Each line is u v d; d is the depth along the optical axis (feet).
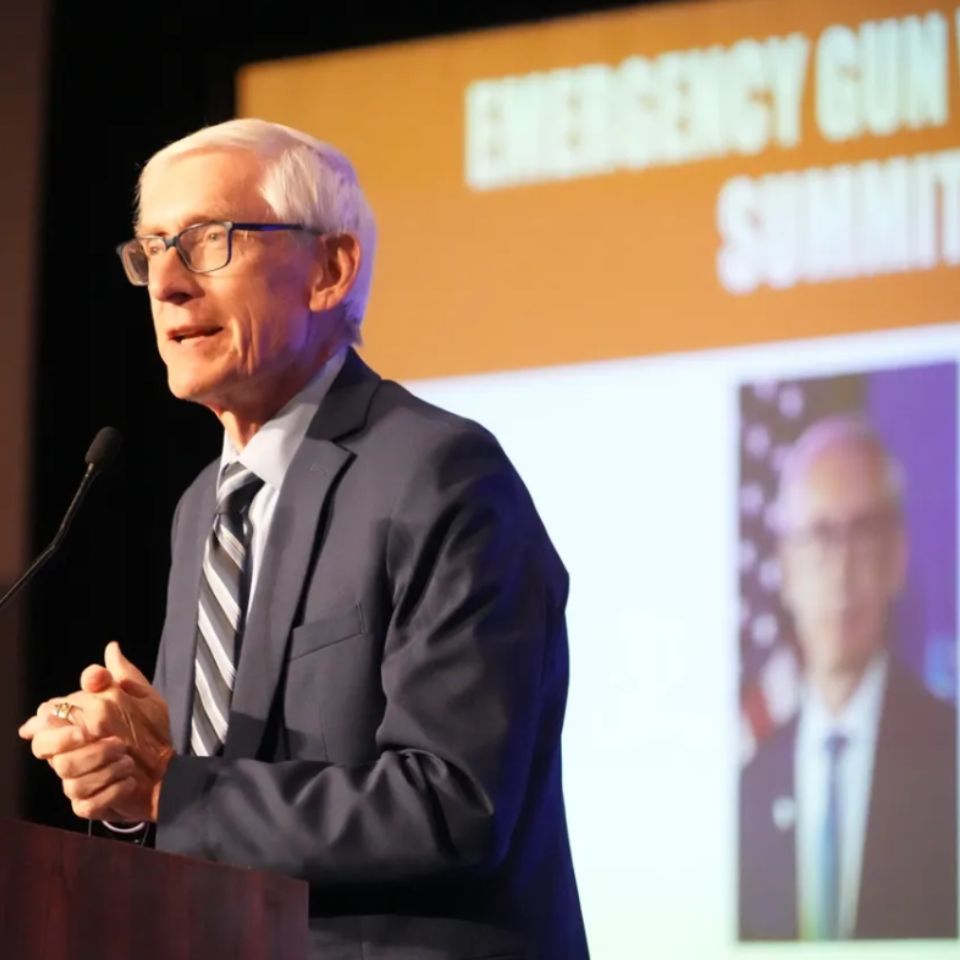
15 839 15.55
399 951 21.18
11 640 50.52
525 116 50.42
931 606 43.37
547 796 22.97
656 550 46.03
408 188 51.19
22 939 15.49
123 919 16.74
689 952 43.45
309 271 24.44
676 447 46.70
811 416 45.70
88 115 53.36
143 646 51.70
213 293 23.80
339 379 24.57
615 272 48.55
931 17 47.11
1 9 53.78
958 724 42.57
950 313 45.32
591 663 45.73
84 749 20.45
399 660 21.52
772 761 43.80
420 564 21.98
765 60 48.42
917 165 46.47
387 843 20.44
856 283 46.24
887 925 42.22
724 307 47.26
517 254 49.67
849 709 43.50
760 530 45.29
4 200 52.75
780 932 42.91
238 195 24.13
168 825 20.61
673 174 48.62
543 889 22.47
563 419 48.01
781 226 47.26
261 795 20.70
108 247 52.95
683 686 44.88
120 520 52.11
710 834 43.88
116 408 52.54
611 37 50.06
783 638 44.39
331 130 52.37
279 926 19.15
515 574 22.33
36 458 51.49
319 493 23.08
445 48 51.70
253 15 53.31
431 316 50.11
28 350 51.85
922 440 44.55
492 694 21.33
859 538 44.37
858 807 42.91
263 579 22.86
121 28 53.47
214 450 52.49
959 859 41.98
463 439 23.06
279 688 22.24
